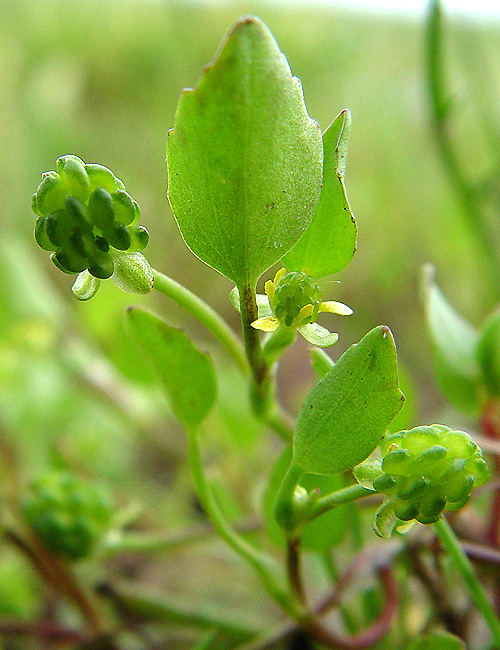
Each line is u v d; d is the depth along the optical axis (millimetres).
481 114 126
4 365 109
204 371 51
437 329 70
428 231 150
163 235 154
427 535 60
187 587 96
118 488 110
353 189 159
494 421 71
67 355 112
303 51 179
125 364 94
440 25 93
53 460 95
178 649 79
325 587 82
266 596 92
